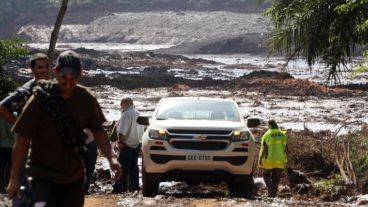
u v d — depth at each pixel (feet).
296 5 121.08
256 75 366.84
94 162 72.08
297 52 124.57
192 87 356.38
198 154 72.64
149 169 73.92
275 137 86.28
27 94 42.29
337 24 114.93
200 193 83.05
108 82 366.84
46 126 33.47
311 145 120.26
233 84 348.79
